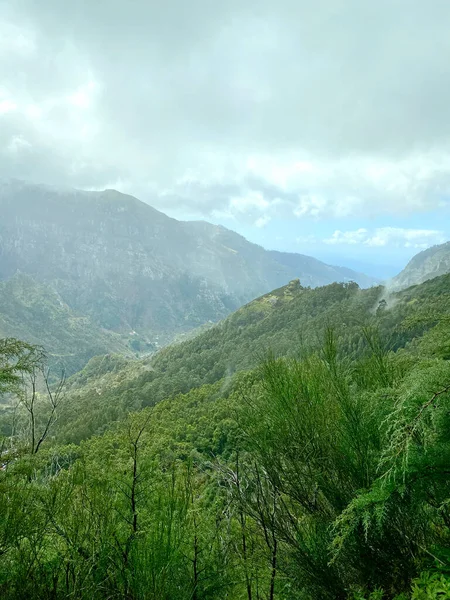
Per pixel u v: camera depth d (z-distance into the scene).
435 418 2.02
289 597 2.74
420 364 2.45
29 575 2.34
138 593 2.34
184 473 2.93
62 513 2.53
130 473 2.81
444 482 2.17
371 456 2.55
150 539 2.48
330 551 2.50
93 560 2.34
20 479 2.81
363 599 2.28
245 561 2.68
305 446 2.80
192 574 2.63
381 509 2.08
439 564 2.07
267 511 2.73
